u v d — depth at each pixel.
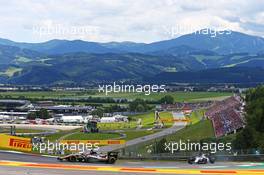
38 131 137.25
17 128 146.38
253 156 55.12
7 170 35.06
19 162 41.44
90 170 36.78
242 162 51.47
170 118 149.62
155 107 188.62
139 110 183.88
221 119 113.50
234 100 163.25
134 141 98.38
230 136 84.75
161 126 134.88
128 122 152.50
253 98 108.38
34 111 195.38
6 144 53.91
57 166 39.22
